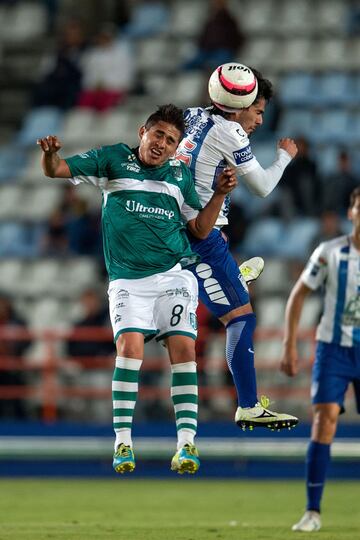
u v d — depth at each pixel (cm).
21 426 5241
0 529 3144
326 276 3241
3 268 6512
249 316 2809
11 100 7944
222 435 5116
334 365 3203
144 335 2580
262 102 2831
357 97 7112
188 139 2772
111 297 2605
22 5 8250
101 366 5397
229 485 4897
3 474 5259
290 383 5609
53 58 7931
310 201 6203
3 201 7000
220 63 7244
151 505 4053
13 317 5516
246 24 7662
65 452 5141
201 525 3334
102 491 4600
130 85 7350
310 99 7106
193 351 2592
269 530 3159
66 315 6234
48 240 6488
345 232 6034
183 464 2520
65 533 3033
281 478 5144
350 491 4550
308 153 6356
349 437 4994
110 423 5372
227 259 2805
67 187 6519
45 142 2488
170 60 7656
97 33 8106
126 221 2589
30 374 5906
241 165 2748
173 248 2606
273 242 6184
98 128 7219
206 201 2767
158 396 5512
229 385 5369
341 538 2947
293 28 7575
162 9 7950
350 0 7650
